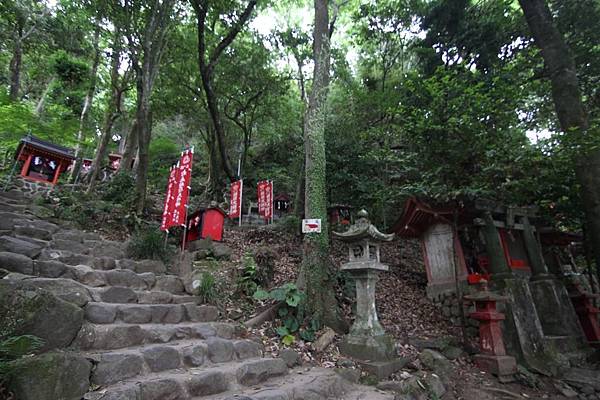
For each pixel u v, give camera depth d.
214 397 3.12
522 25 10.43
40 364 2.41
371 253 5.50
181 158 7.58
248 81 14.38
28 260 4.18
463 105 6.25
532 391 4.99
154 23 9.56
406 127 6.79
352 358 4.88
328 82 7.52
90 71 13.66
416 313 7.28
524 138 6.54
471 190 6.05
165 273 6.23
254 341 4.66
